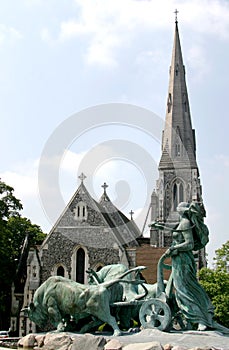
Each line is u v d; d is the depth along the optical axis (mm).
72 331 13547
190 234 13781
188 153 75938
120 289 14211
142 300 13734
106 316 13055
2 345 13828
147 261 43312
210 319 13328
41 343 12578
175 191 74000
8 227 49094
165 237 61656
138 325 14555
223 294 40125
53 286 13859
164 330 12914
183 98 80875
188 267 13688
